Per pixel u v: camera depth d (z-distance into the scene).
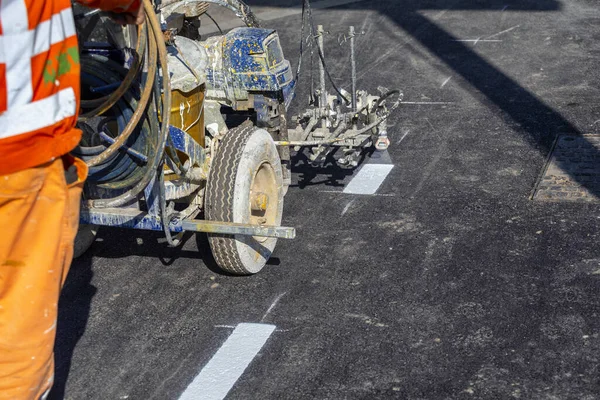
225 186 4.90
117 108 4.36
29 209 3.25
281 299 5.11
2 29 2.99
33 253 3.29
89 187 4.93
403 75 9.38
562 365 4.33
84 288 5.38
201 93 4.97
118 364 4.57
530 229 5.79
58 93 3.25
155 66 4.10
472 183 6.59
